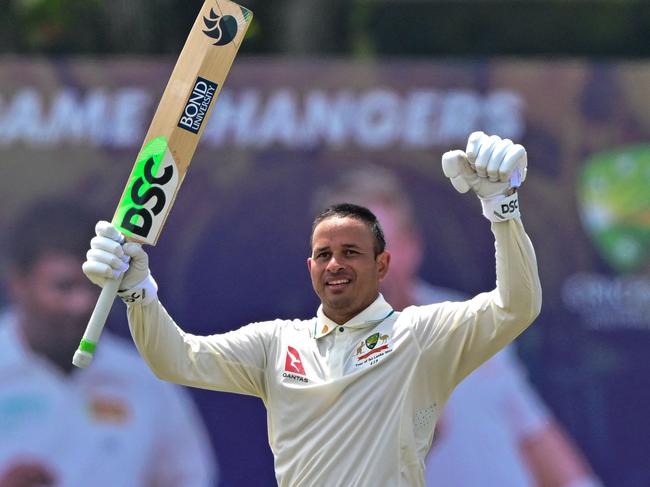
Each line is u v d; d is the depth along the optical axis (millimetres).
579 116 31562
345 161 32000
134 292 15234
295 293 31797
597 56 52312
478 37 51469
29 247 32250
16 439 32031
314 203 31953
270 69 32219
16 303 32250
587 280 31359
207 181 32062
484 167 14656
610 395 31234
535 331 31438
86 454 32062
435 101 31922
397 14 50500
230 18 16078
